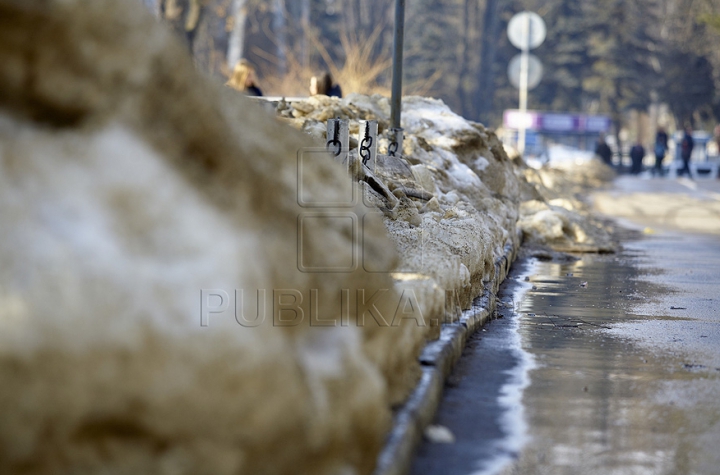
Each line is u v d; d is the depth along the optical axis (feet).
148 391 30.30
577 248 159.84
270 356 32.76
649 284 118.52
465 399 58.85
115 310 30.32
